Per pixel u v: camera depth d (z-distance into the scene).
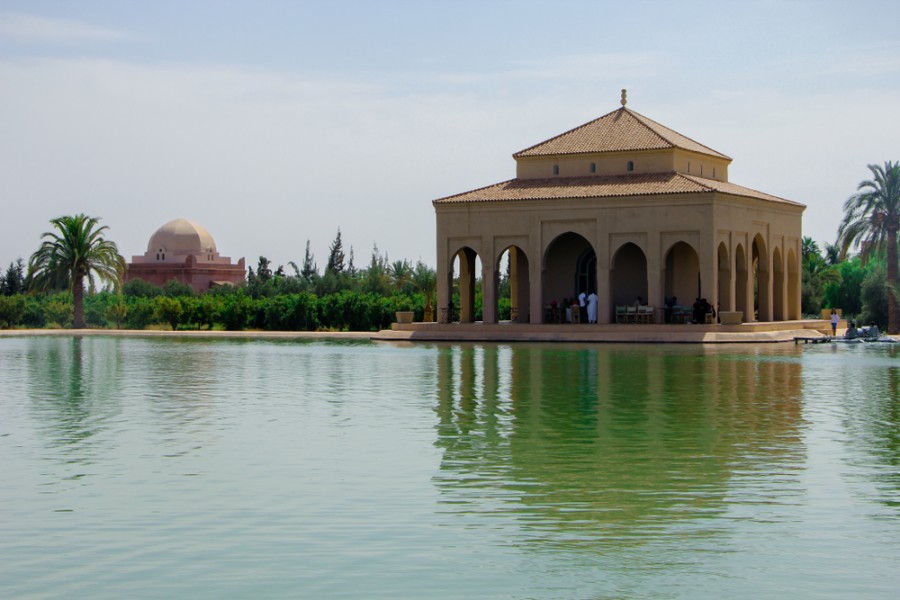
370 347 44.28
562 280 54.06
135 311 67.50
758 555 11.24
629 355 37.78
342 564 10.97
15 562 11.07
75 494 13.86
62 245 66.25
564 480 14.66
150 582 10.47
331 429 19.11
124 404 22.92
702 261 48.03
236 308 64.00
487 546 11.55
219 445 17.44
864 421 19.94
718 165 57.69
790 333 49.84
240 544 11.63
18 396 24.53
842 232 59.91
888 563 10.97
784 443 17.52
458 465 15.66
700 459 16.12
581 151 53.00
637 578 10.55
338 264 113.81
